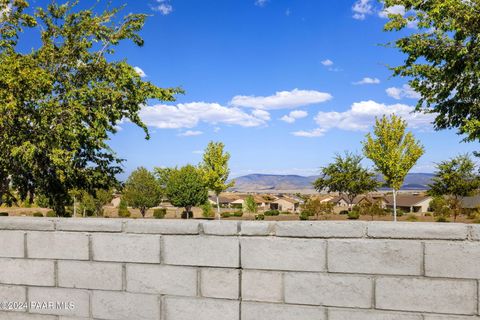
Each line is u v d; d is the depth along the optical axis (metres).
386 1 12.87
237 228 3.89
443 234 3.40
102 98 14.84
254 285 3.83
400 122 31.67
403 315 3.48
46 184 15.55
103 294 4.20
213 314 3.92
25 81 12.38
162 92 15.20
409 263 3.48
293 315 3.73
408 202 87.81
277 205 106.88
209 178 48.28
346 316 3.61
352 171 59.22
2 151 13.23
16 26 14.52
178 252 4.02
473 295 3.32
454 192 44.06
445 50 12.38
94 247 4.24
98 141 15.20
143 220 4.17
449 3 10.97
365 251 3.58
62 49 14.73
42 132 13.27
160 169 68.50
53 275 4.34
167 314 4.04
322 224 3.69
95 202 55.22
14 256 4.44
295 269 3.74
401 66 13.59
